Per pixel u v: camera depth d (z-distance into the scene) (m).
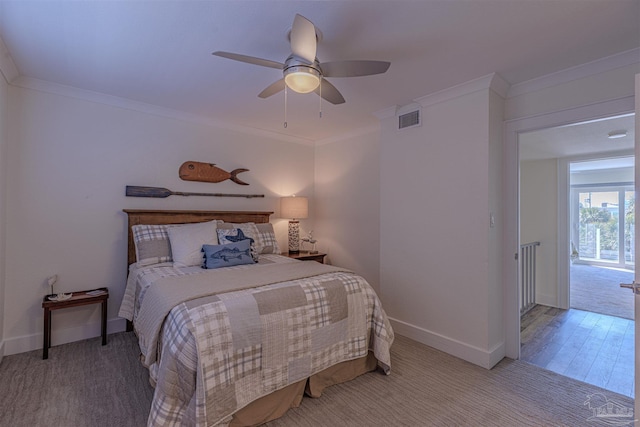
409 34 1.84
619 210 7.30
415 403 1.94
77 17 1.72
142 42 1.98
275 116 3.46
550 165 4.20
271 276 2.25
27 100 2.58
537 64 2.20
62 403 1.89
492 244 2.49
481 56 2.10
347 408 1.89
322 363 1.98
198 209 3.55
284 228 4.31
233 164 3.81
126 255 3.07
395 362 2.49
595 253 7.72
